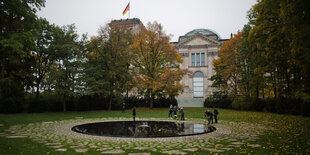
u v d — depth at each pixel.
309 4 10.72
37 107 31.61
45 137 12.15
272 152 8.90
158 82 38.50
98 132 14.16
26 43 27.64
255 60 29.12
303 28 11.18
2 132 13.70
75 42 33.78
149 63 44.75
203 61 70.06
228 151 9.09
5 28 27.58
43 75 36.31
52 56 32.81
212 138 12.42
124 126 17.36
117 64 36.94
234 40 40.03
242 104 37.44
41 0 28.05
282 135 13.26
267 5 15.26
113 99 40.66
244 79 38.72
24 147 9.30
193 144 10.63
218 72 47.53
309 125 17.94
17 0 25.14
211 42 69.06
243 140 11.71
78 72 32.28
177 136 13.01
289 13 13.05
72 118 24.42
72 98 36.41
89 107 39.38
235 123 20.25
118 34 38.06
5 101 28.14
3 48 25.80
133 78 39.19
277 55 20.41
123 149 9.37
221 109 42.47
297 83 26.06
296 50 13.54
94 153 8.49
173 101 49.09
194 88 69.44
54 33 32.75
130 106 44.19
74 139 11.73
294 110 28.77
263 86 35.53
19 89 31.25
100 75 35.50
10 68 32.56
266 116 27.05
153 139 12.02
